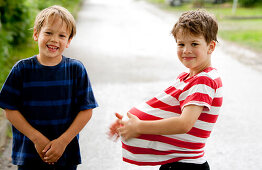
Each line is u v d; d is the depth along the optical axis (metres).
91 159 3.04
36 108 1.81
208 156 3.19
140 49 8.35
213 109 1.67
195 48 1.66
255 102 4.79
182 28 1.66
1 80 4.41
